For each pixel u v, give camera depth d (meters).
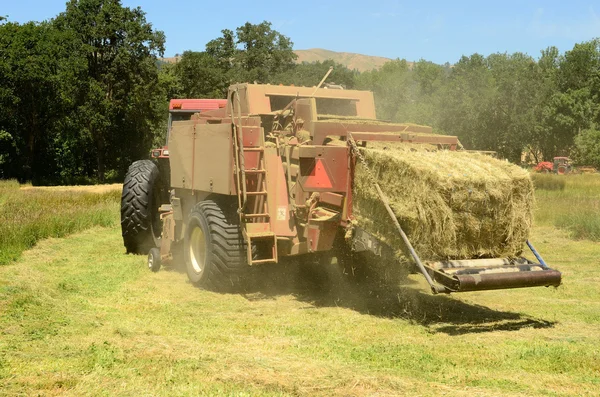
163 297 6.80
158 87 51.66
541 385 4.06
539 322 5.87
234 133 6.88
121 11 49.28
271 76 65.69
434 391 3.92
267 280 7.78
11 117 43.25
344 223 6.31
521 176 5.61
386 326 5.66
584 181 32.97
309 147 6.40
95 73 50.41
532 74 33.53
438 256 5.48
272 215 6.82
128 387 3.93
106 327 5.42
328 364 4.45
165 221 8.49
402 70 89.00
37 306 6.06
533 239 11.96
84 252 9.81
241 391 3.87
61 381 4.00
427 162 5.53
